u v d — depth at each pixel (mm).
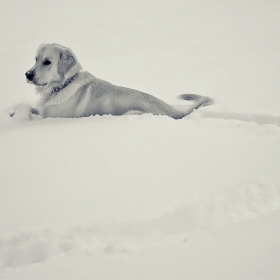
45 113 6840
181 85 9375
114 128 5902
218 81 9547
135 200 4023
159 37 15352
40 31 16672
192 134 5645
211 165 4723
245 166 4684
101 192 4199
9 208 3961
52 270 3135
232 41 14180
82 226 3619
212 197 4016
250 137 5527
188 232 3639
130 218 3703
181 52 12914
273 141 5371
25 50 13188
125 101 6695
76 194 4176
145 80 9938
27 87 9266
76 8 23219
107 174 4562
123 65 11531
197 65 11258
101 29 17234
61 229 3611
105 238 3549
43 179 4496
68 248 3438
